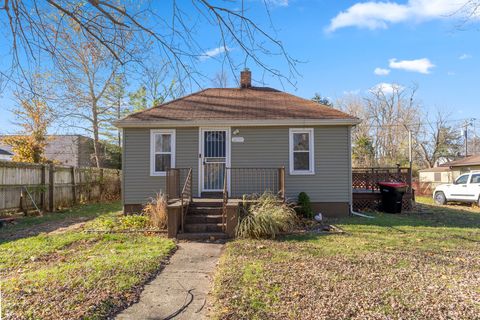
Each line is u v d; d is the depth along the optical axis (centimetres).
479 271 516
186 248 705
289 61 417
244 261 568
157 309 390
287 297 410
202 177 1116
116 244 707
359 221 1002
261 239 761
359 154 3259
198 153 1117
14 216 1096
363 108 3997
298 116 1110
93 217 1112
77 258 591
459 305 388
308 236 785
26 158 1739
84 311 366
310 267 530
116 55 417
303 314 365
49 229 890
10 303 383
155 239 767
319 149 1111
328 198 1105
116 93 2102
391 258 585
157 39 404
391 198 1213
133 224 915
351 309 376
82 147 2797
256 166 1116
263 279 473
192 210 916
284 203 916
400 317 358
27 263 566
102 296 408
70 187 1467
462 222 1012
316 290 432
